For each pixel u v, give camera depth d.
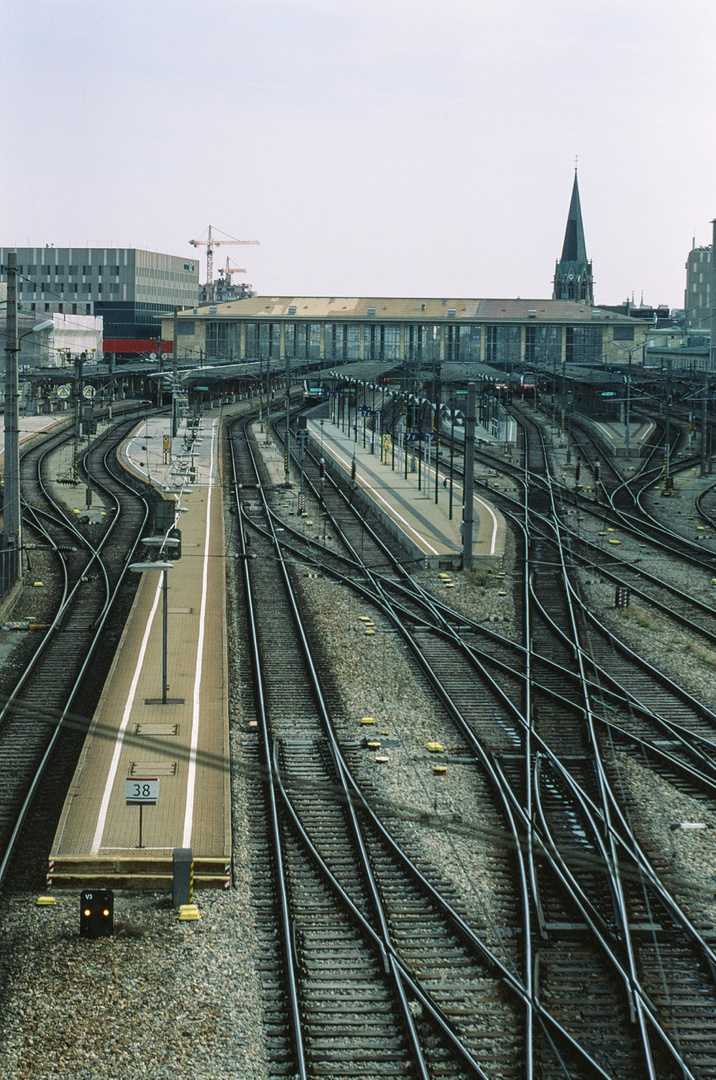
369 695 51.38
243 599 69.31
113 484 114.69
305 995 27.59
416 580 75.56
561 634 62.06
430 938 30.58
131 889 33.19
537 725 47.72
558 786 41.31
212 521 95.81
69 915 31.47
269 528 94.38
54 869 33.38
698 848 36.59
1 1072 24.34
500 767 42.91
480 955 29.55
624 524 97.00
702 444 126.69
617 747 45.50
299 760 43.19
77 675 52.81
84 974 28.25
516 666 56.31
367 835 36.78
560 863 34.97
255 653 55.47
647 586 75.06
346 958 29.36
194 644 57.81
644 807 39.75
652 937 30.95
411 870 34.19
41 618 63.72
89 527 92.06
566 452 145.00
